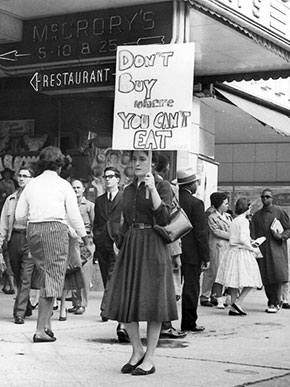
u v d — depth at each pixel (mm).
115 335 8477
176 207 6570
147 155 6598
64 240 7824
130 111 7215
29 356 6992
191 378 6258
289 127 17078
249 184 22078
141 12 11125
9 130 14133
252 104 16500
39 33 12008
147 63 7203
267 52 12750
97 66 11789
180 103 7051
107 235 9477
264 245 12125
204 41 12203
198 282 9164
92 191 13547
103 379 6105
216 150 22422
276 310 11945
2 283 13812
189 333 9039
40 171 8281
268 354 7691
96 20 11523
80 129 13617
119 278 6492
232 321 10570
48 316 7949
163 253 6414
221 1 10742
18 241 9008
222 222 12648
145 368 6332
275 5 12164
